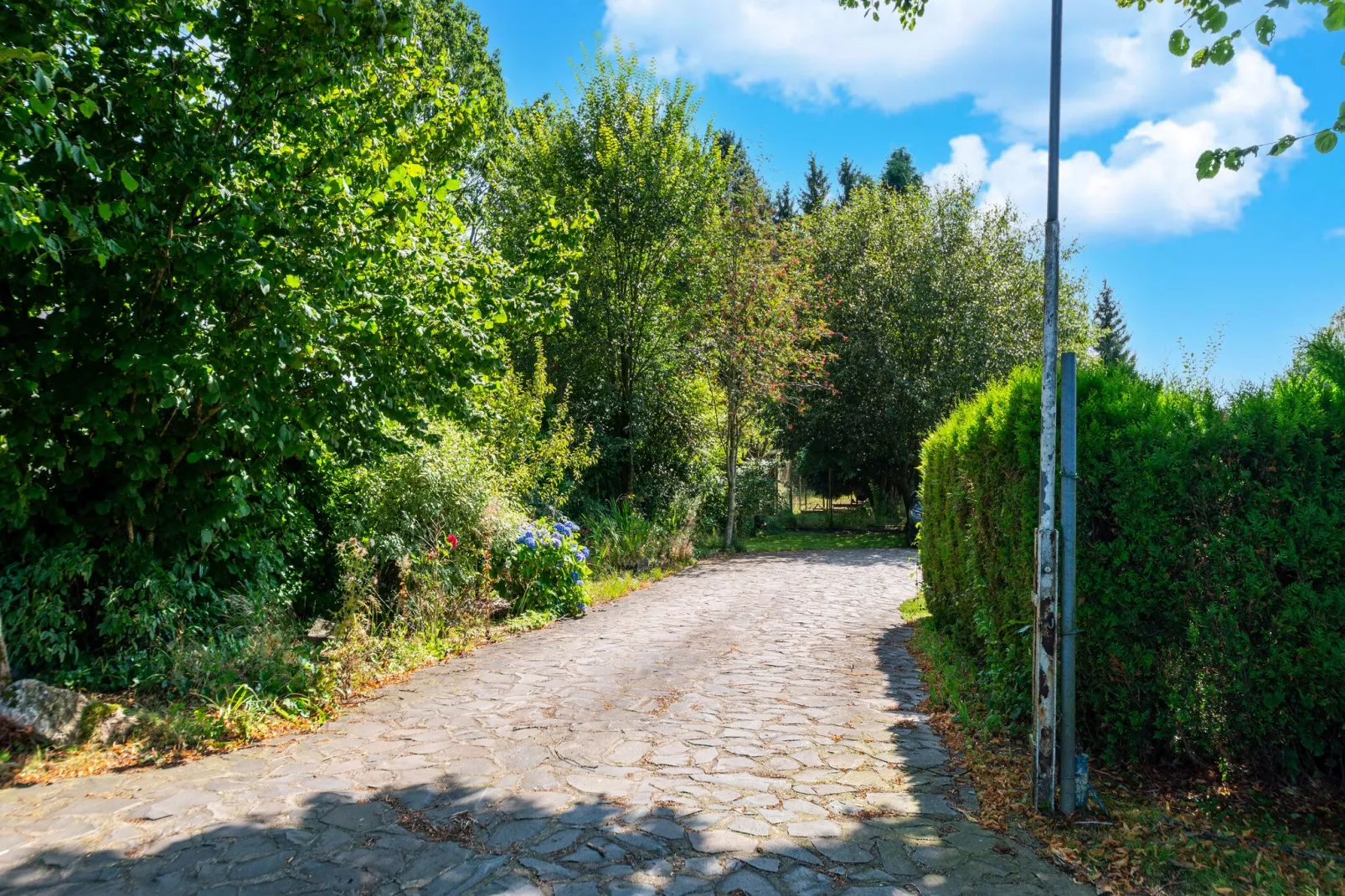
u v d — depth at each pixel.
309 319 6.11
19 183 4.91
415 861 3.59
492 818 4.05
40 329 5.96
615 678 7.09
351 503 9.11
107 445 6.31
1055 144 4.02
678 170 19.62
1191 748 4.43
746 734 5.46
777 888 3.32
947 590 8.48
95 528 6.45
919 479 26.30
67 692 5.22
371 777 4.66
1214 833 3.78
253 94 6.09
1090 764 4.63
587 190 19.53
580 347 19.98
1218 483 4.15
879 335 25.44
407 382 7.38
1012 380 5.57
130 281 5.94
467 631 8.82
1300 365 4.56
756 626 9.81
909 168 45.03
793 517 31.06
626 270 19.98
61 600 6.05
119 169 5.53
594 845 3.74
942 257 25.00
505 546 10.39
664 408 20.72
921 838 3.80
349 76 6.24
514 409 14.65
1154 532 4.29
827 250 26.55
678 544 16.97
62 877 3.43
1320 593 4.03
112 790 4.45
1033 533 5.04
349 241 6.80
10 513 5.88
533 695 6.52
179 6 5.82
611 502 18.47
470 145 8.55
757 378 20.05
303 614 8.54
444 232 8.57
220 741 5.33
